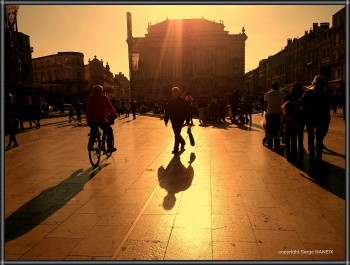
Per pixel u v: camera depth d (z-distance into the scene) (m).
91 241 2.75
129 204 3.68
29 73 44.84
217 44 56.62
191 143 7.63
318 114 5.46
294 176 4.70
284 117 5.80
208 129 12.20
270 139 7.37
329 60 43.97
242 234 2.78
